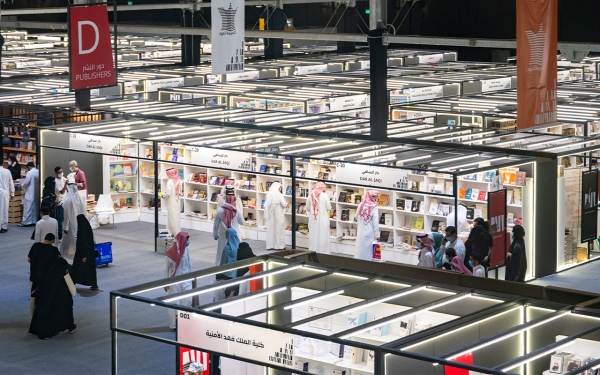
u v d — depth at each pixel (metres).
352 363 10.34
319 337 8.40
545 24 12.66
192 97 23.17
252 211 20.38
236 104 22.75
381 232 18.33
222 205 17.28
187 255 13.73
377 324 9.02
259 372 11.00
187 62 29.14
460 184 17.19
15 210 21.92
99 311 14.99
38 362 12.68
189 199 21.17
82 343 13.49
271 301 11.29
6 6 42.59
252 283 11.41
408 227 17.86
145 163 22.06
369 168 14.74
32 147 24.00
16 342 13.54
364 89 23.61
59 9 29.92
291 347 8.50
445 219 17.25
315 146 17.02
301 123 18.91
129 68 27.20
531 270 16.61
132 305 15.35
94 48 16.19
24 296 15.98
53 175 21.27
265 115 19.88
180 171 21.33
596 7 36.81
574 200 17.55
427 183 17.39
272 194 19.00
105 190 21.81
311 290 11.05
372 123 16.48
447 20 39.88
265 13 41.41
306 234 19.27
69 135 17.91
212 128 18.62
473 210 17.03
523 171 16.56
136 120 19.23
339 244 18.81
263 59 30.95
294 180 16.48
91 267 16.06
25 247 19.53
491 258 15.41
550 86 12.87
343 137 17.09
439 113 20.56
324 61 29.86
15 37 38.34
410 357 7.93
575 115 19.77
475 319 9.15
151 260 18.42
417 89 23.39
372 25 16.08
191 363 11.28
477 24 39.19
